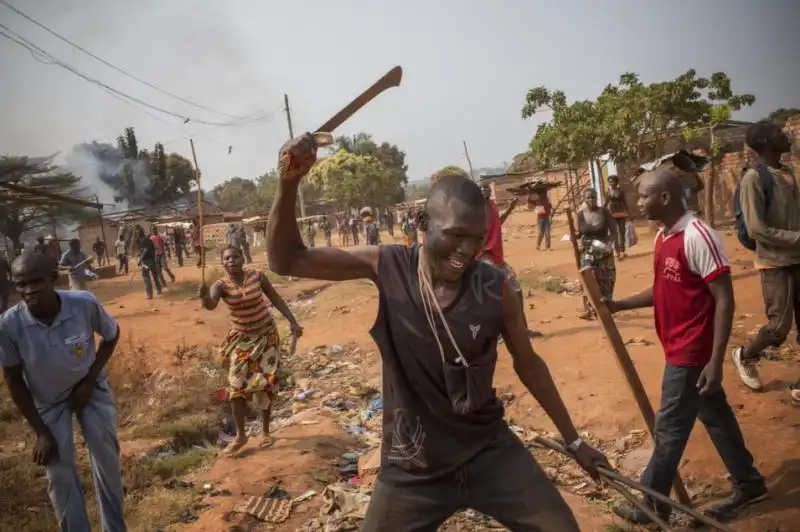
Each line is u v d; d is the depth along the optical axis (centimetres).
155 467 533
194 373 792
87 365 373
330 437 569
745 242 527
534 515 244
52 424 366
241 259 566
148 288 1656
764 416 513
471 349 238
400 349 244
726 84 2158
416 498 249
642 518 386
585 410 571
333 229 5497
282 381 798
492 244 713
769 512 385
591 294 386
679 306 359
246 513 422
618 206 1550
